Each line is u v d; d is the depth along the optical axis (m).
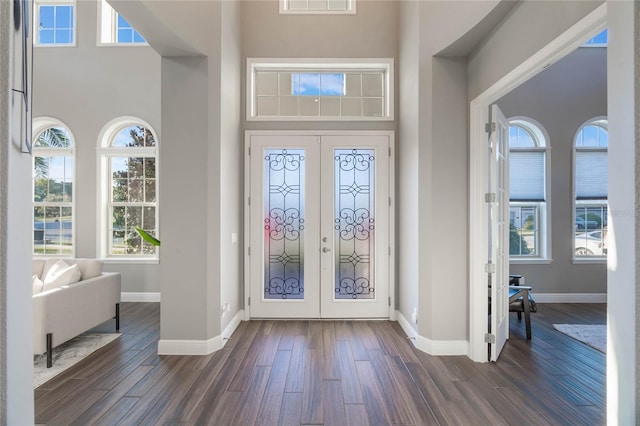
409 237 3.66
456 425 2.09
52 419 2.14
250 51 4.21
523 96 4.97
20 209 1.17
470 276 3.08
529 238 5.05
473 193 3.06
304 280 4.18
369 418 2.16
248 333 3.69
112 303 3.70
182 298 3.16
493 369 2.85
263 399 2.37
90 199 5.06
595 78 5.00
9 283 1.13
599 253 5.02
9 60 1.12
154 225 5.17
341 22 4.24
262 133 4.17
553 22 2.04
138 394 2.43
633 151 1.12
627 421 1.14
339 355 3.12
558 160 4.98
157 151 5.07
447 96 3.17
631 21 1.12
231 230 3.71
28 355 1.20
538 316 4.29
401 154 4.03
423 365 2.92
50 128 5.20
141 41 5.17
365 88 4.38
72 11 5.20
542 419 2.15
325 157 4.18
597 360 3.03
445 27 3.01
